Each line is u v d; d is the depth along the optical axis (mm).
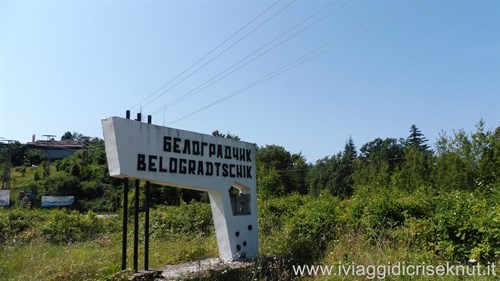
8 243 13531
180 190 31391
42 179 57344
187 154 9312
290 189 64188
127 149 8094
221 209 9977
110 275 7633
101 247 14125
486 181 17172
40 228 17219
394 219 10305
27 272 8797
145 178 8359
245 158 10891
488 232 8008
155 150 8641
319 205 12758
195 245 12273
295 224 12000
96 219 19641
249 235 10430
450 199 10039
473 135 19141
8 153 59812
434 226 8961
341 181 58844
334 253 9055
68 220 18234
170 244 13367
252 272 8375
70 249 13219
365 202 11406
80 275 8484
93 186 51594
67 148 81750
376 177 27156
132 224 19141
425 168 21281
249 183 10859
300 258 9984
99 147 63719
